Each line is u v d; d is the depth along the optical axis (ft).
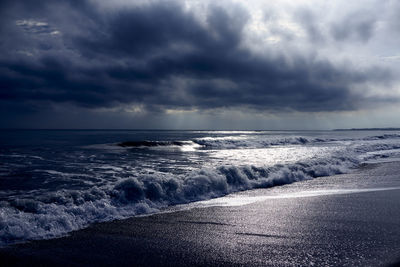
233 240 14.60
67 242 14.03
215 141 101.14
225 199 24.44
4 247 13.24
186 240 14.56
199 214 19.54
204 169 29.58
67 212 17.53
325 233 15.56
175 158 53.36
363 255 12.62
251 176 32.24
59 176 30.66
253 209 20.89
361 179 35.27
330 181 33.99
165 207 21.45
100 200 19.88
